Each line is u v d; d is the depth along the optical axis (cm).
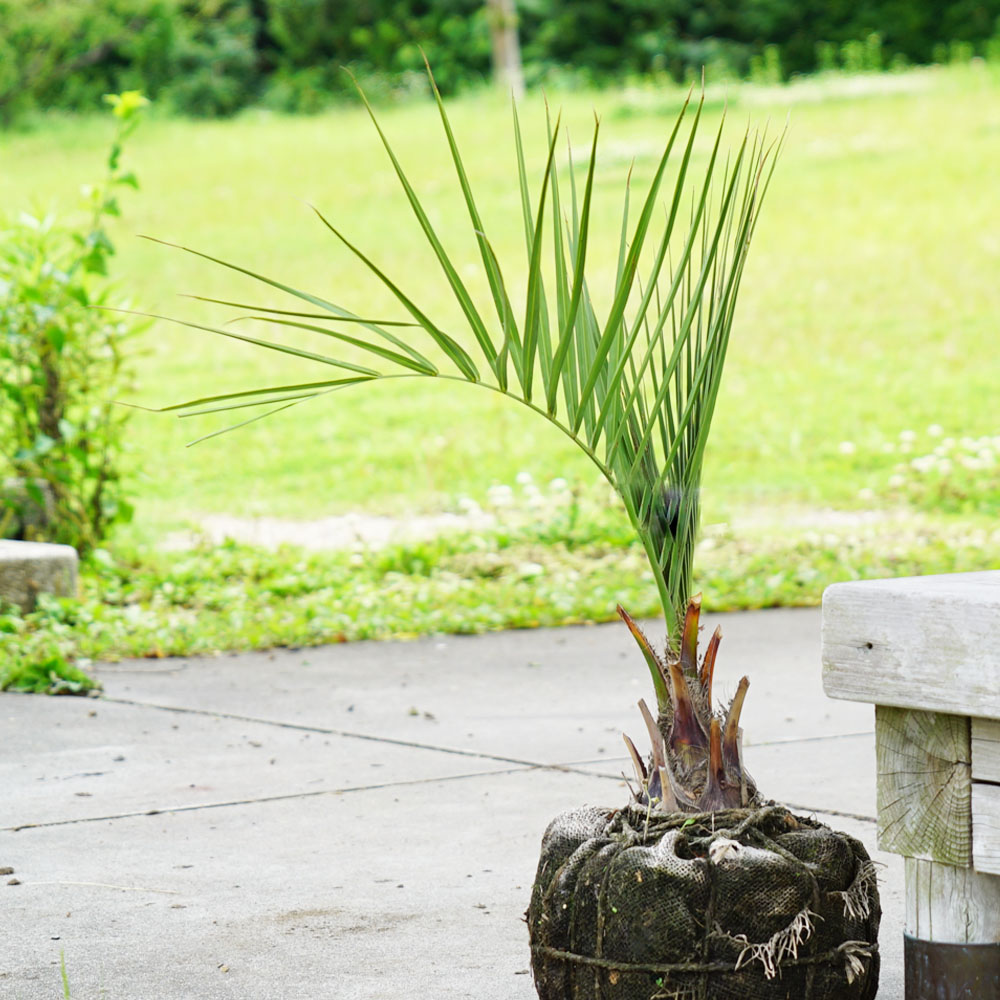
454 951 355
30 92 3603
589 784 498
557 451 1349
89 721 594
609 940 284
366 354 1725
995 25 3975
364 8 4147
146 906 389
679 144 2623
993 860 281
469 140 2902
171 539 1066
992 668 270
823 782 493
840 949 284
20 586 786
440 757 537
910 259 1977
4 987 336
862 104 2952
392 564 944
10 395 929
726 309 301
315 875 412
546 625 805
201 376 1689
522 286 1969
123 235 2375
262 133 3272
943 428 1376
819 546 977
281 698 636
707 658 304
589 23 4100
